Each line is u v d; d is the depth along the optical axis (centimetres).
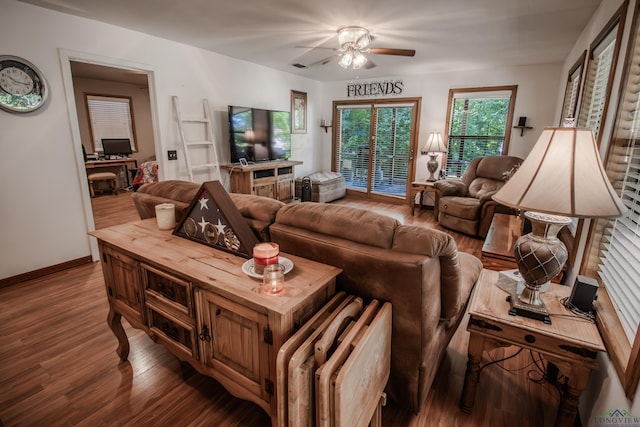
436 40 358
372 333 114
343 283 142
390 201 642
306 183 597
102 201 617
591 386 146
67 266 318
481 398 165
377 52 328
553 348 129
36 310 244
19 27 268
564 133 120
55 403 161
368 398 118
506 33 331
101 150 721
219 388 173
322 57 457
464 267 209
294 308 108
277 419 112
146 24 323
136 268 159
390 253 126
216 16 298
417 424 150
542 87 474
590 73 265
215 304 128
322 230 143
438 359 161
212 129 438
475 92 524
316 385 96
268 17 298
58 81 294
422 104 574
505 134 512
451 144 564
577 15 278
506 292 159
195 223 165
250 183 472
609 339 122
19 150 279
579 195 112
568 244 229
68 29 296
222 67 447
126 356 193
